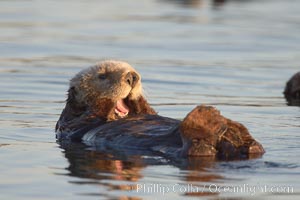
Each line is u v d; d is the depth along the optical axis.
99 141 27.92
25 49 54.00
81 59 50.34
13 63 48.34
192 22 73.19
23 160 25.00
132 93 29.39
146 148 26.20
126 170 23.48
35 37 59.94
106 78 29.48
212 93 40.72
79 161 24.89
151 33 64.88
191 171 23.12
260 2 93.12
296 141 28.08
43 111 35.00
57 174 23.11
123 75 29.11
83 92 29.98
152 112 30.14
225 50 57.16
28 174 23.08
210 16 78.25
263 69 49.50
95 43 57.97
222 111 35.62
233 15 79.75
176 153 24.66
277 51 57.59
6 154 25.92
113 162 24.66
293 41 62.94
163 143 25.84
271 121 33.16
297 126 31.78
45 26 66.50
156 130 26.77
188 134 24.22
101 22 70.75
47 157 25.53
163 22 72.31
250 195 20.88
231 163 23.81
